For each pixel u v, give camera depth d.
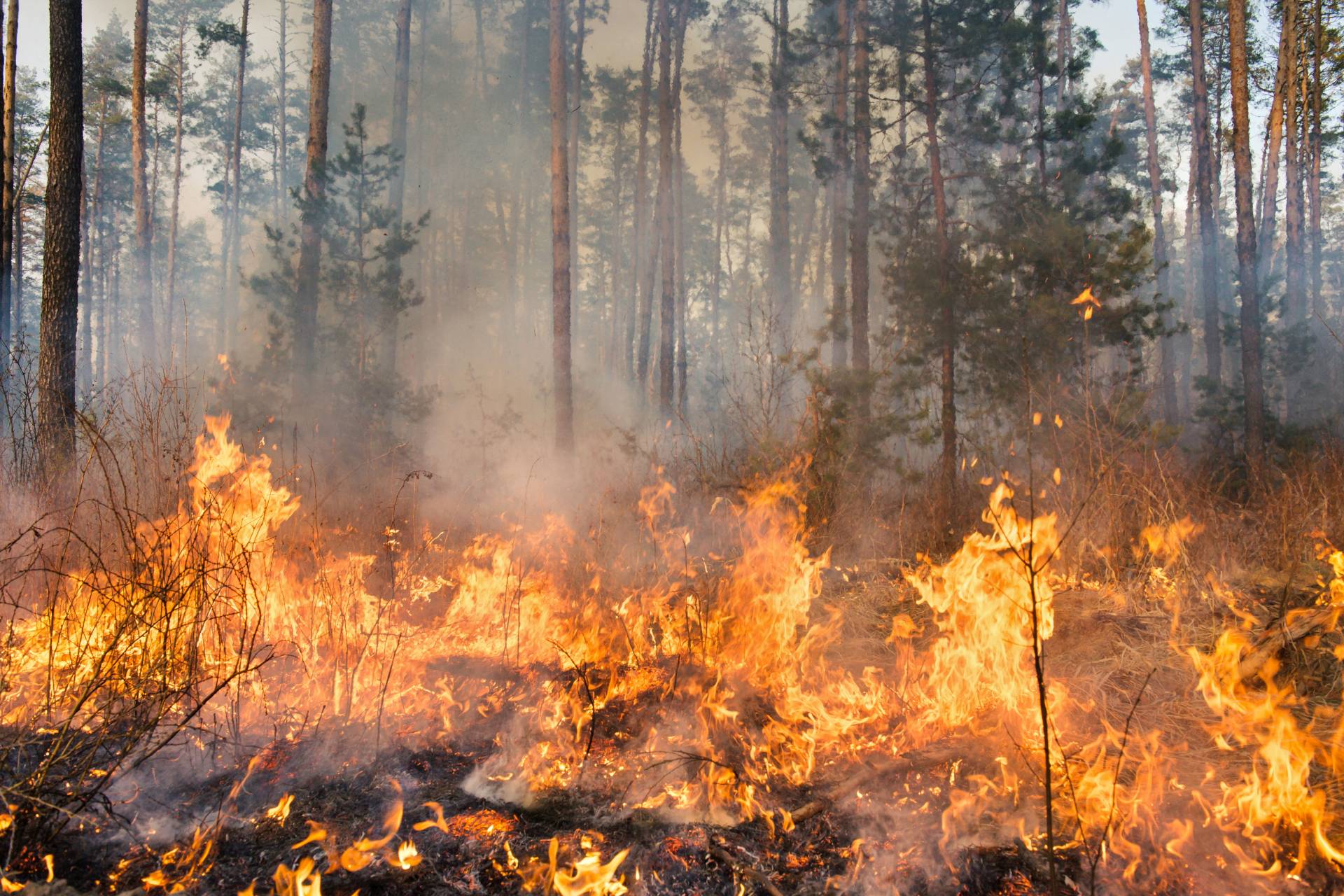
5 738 2.97
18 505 5.23
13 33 11.38
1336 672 3.69
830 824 2.75
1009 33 11.01
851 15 14.21
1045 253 10.02
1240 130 11.36
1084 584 5.02
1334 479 6.21
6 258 10.29
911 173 11.73
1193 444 13.10
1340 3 18.61
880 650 4.55
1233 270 22.75
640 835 2.65
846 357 13.70
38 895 2.14
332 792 2.91
